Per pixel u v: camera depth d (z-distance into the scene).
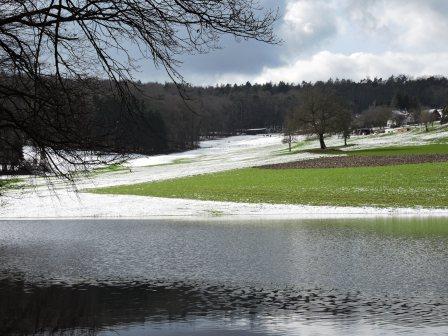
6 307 13.98
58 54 8.12
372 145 108.94
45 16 7.52
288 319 12.75
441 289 15.73
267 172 70.88
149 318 12.91
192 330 11.91
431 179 55.88
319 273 18.19
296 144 133.50
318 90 103.75
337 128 101.62
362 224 32.91
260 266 19.52
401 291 15.52
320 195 49.53
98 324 12.40
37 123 7.93
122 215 40.31
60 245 25.31
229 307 13.92
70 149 8.01
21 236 28.80
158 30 8.09
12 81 8.29
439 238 26.28
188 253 22.55
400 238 26.39
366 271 18.45
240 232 29.42
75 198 51.84
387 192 49.88
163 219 37.34
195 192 54.72
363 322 12.48
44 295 15.37
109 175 80.00
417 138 118.88
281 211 41.62
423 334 11.48
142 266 19.77
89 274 18.30
